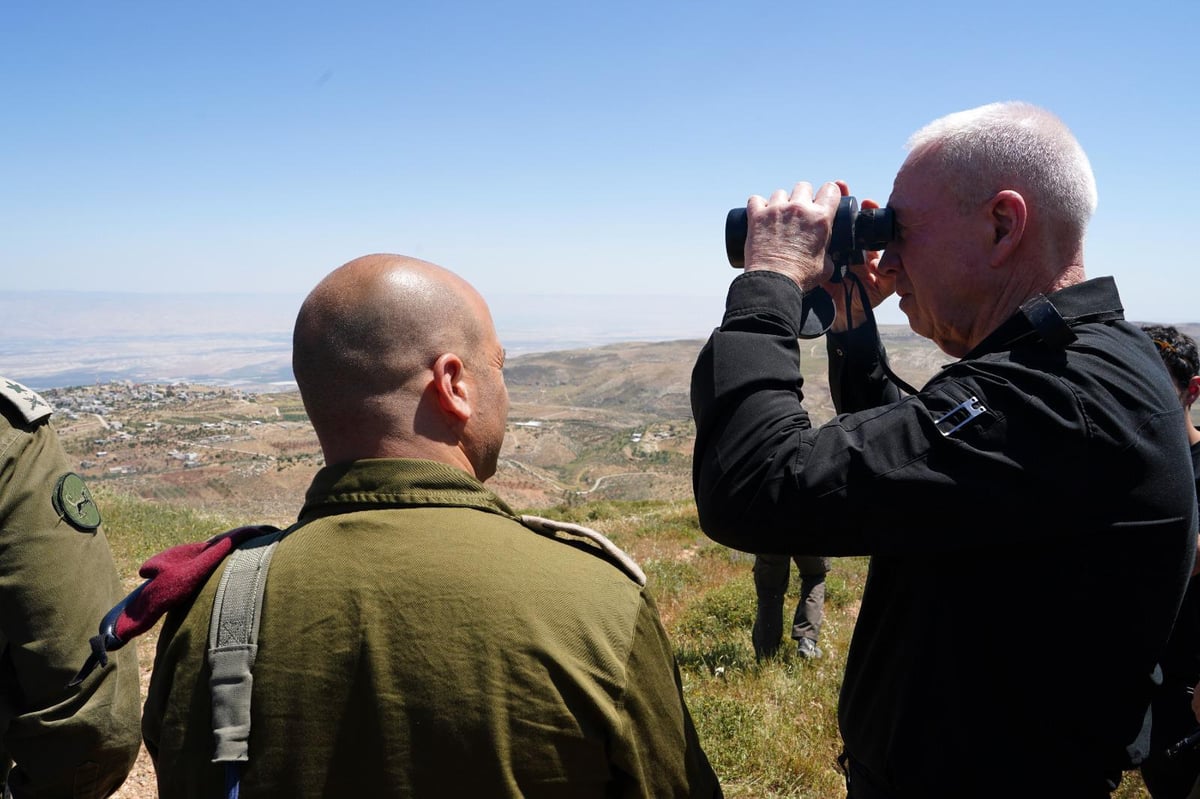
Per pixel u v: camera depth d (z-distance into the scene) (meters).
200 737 1.23
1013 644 1.44
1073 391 1.38
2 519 1.88
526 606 1.24
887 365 2.01
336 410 1.39
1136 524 1.39
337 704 1.20
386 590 1.24
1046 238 1.58
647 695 1.31
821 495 1.42
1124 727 1.48
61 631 1.92
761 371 1.53
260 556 1.34
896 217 1.71
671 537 11.41
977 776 1.48
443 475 1.37
